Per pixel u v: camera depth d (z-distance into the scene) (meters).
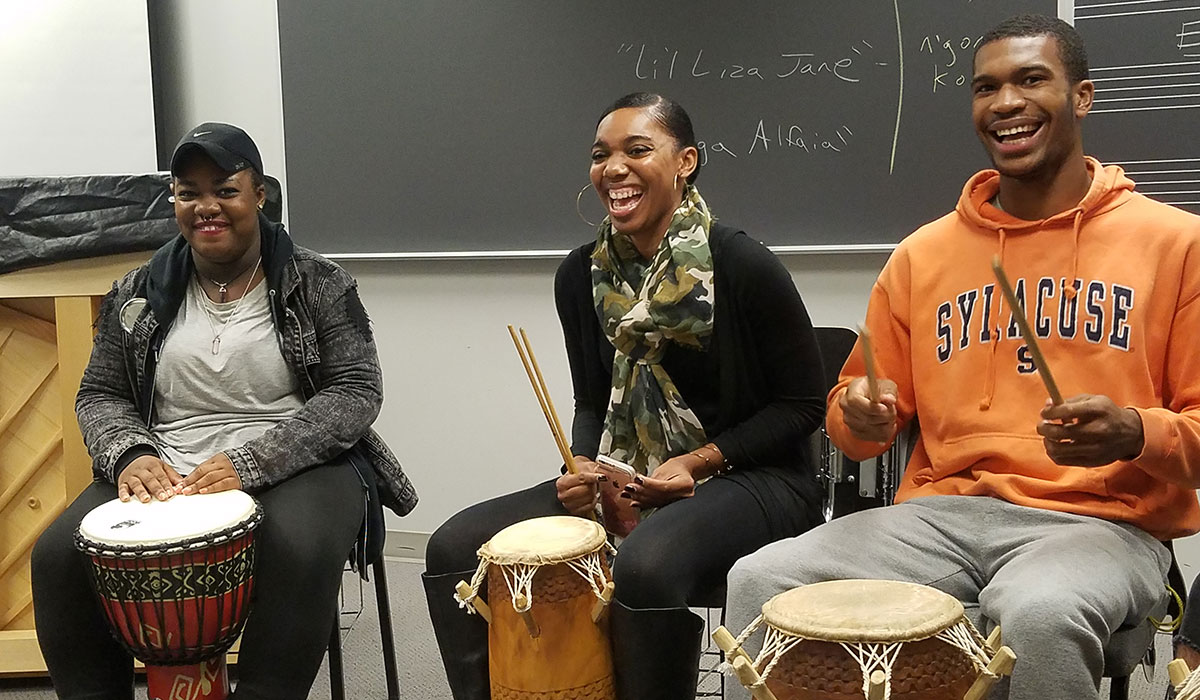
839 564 1.48
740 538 1.67
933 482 1.66
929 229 1.70
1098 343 1.51
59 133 3.04
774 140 2.70
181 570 1.62
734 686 1.49
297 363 1.96
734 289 1.76
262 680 1.73
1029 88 1.52
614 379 1.83
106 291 2.19
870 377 1.39
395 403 3.13
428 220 2.99
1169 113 2.44
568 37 2.81
